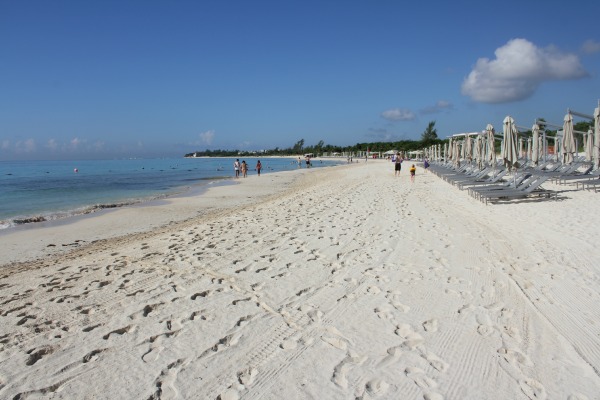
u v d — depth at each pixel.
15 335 4.16
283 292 5.22
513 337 3.88
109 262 6.93
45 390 3.20
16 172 51.56
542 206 10.84
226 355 3.69
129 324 4.35
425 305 4.68
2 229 11.34
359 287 5.33
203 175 41.41
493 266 5.99
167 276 5.98
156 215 13.64
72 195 21.17
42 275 6.32
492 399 2.99
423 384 3.18
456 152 29.67
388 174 31.05
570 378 3.21
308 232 8.82
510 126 14.35
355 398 3.03
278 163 86.81
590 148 17.23
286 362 3.54
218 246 7.79
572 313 4.31
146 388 3.21
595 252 6.29
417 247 7.25
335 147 135.38
